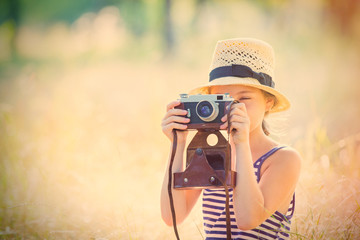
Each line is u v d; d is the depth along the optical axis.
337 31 19.77
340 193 4.09
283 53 15.95
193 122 2.95
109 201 4.89
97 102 8.98
